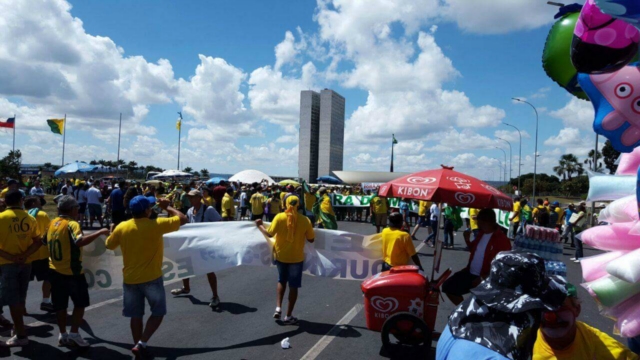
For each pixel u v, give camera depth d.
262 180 24.11
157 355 4.81
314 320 6.16
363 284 5.06
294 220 5.86
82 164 26.91
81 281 4.89
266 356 4.84
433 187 4.83
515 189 20.95
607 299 2.60
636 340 2.90
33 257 6.11
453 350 2.20
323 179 39.25
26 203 6.27
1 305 5.48
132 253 4.56
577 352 2.75
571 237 15.62
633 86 2.53
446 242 14.39
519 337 2.12
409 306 4.82
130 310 4.59
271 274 9.38
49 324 5.77
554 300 2.25
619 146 2.66
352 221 24.33
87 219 18.30
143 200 4.60
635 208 2.66
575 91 3.12
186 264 6.25
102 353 4.82
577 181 75.38
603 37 2.44
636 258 2.41
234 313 6.41
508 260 2.28
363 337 5.50
